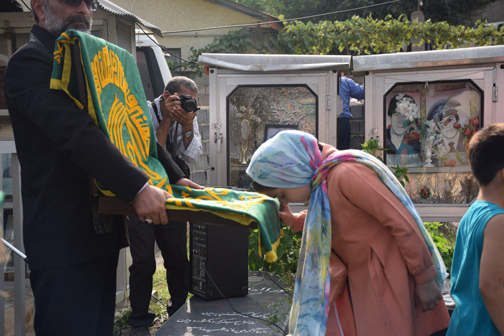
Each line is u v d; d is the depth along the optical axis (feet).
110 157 5.94
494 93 14.61
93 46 6.24
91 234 6.75
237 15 40.37
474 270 6.54
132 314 11.96
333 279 7.13
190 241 12.46
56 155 6.56
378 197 6.61
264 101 16.12
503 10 60.18
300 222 8.42
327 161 6.91
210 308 11.56
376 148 15.06
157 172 7.28
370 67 14.97
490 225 6.33
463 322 6.64
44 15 6.63
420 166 15.37
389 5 58.49
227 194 7.45
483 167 6.77
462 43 32.37
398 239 6.61
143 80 24.70
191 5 40.78
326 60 15.47
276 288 13.00
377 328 6.70
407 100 15.28
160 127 12.37
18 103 6.31
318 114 15.76
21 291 10.04
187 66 38.01
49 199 6.59
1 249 8.56
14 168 10.23
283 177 7.01
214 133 16.19
